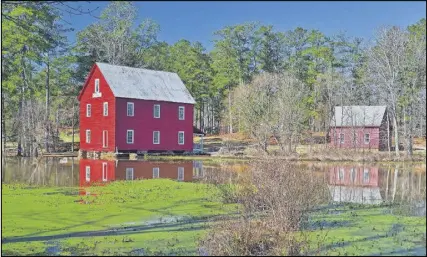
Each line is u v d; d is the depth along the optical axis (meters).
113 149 44.94
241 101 48.38
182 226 12.75
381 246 10.27
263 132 43.69
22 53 43.28
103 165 33.75
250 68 68.00
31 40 41.06
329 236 11.22
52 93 57.03
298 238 10.55
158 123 47.94
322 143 52.25
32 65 47.50
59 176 26.16
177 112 49.44
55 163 35.50
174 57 68.88
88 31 58.44
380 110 50.12
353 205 16.00
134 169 30.62
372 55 41.19
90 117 47.59
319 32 64.81
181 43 69.25
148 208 15.66
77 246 10.46
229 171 28.48
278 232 10.05
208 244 10.10
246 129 47.78
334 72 59.69
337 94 55.38
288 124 43.84
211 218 13.77
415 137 38.19
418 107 33.28
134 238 11.27
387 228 12.21
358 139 49.94
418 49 31.22
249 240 9.83
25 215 14.38
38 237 11.45
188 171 29.00
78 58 57.78
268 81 48.62
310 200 12.89
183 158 41.59
